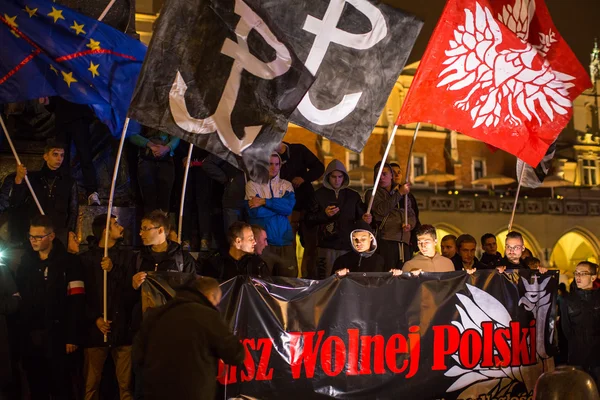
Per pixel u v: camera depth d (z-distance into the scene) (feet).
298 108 17.67
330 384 17.40
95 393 18.39
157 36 16.01
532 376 19.67
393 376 18.02
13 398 18.57
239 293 16.88
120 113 18.65
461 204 121.39
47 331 17.76
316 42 17.81
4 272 17.30
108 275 18.12
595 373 22.65
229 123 16.34
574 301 23.03
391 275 18.30
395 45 18.40
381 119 133.28
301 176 27.22
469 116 20.39
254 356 16.80
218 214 26.04
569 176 135.54
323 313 17.52
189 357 13.05
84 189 25.16
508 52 20.76
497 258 26.35
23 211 21.31
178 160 25.96
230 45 16.47
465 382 18.83
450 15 20.11
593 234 127.44
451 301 18.83
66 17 18.49
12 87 18.31
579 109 138.92
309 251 27.25
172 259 17.74
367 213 21.04
